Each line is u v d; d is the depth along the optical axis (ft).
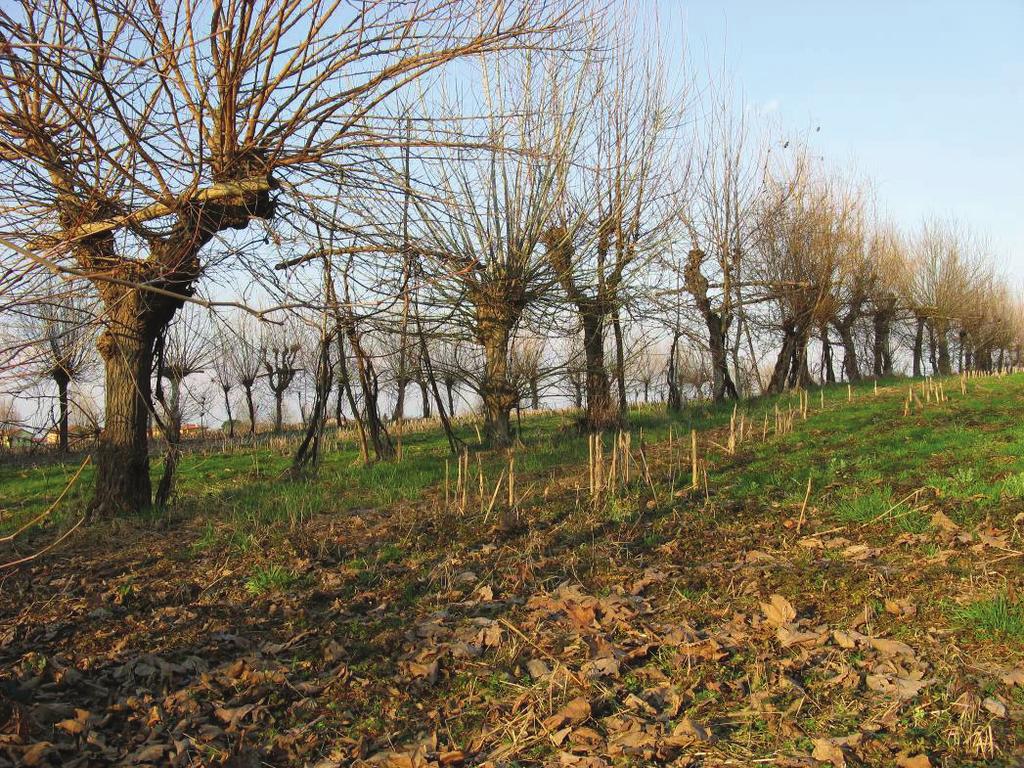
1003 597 14.38
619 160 45.37
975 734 10.34
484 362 47.85
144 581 20.38
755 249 78.43
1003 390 54.65
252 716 12.76
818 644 13.84
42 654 15.08
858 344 136.26
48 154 15.76
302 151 18.72
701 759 10.70
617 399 52.01
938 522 19.70
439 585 18.93
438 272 20.07
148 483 29.55
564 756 11.03
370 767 11.34
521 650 14.84
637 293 45.21
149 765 11.28
